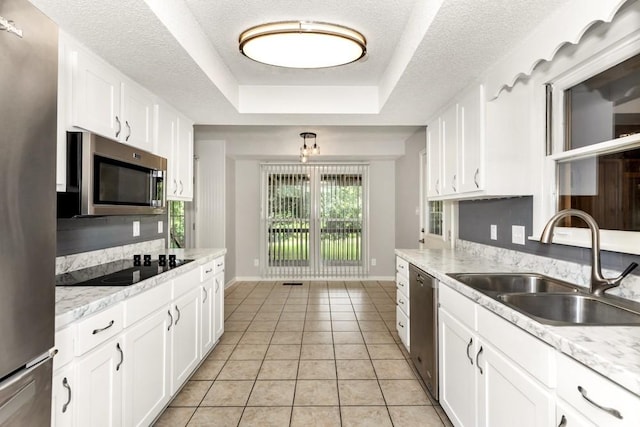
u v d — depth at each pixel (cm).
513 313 130
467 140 245
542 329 113
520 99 220
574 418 100
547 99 206
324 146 550
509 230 245
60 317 127
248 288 559
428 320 232
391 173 622
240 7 198
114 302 159
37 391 100
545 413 112
